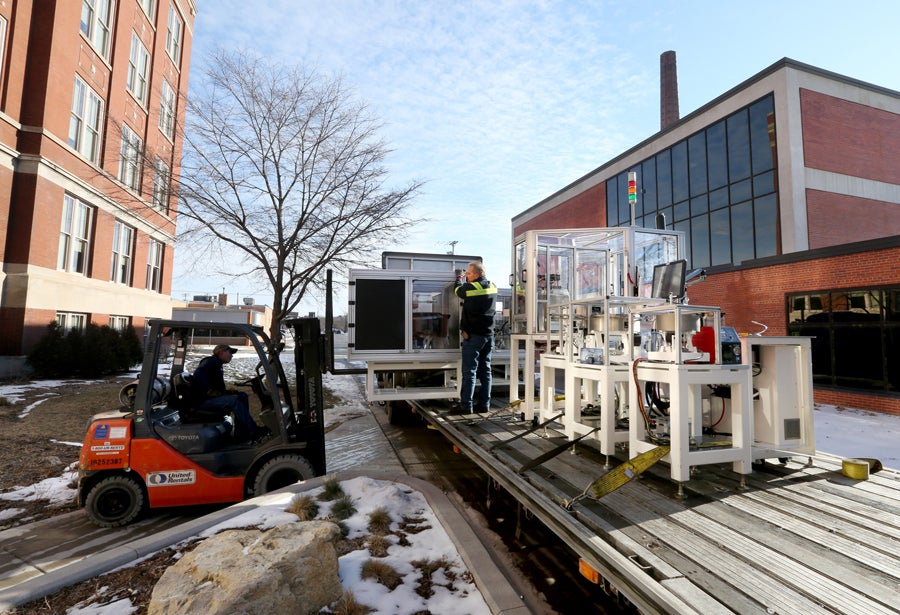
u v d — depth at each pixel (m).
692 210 18.84
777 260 11.48
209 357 5.09
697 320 3.80
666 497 2.97
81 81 14.56
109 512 4.25
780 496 2.99
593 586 3.29
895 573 2.02
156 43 18.75
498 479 3.74
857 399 9.77
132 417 4.43
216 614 2.25
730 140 17.25
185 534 3.57
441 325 6.20
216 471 4.54
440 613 2.71
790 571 2.04
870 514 2.68
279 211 9.90
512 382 6.04
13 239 12.42
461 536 3.56
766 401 3.60
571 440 4.12
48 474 5.48
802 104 15.38
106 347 13.72
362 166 10.19
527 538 4.01
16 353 12.25
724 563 2.11
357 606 2.71
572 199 26.69
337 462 6.46
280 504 4.13
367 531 3.78
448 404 6.70
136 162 11.38
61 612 2.69
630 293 5.43
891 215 16.27
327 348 5.58
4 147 11.98
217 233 9.78
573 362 4.20
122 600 2.79
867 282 9.66
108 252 16.11
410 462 6.45
